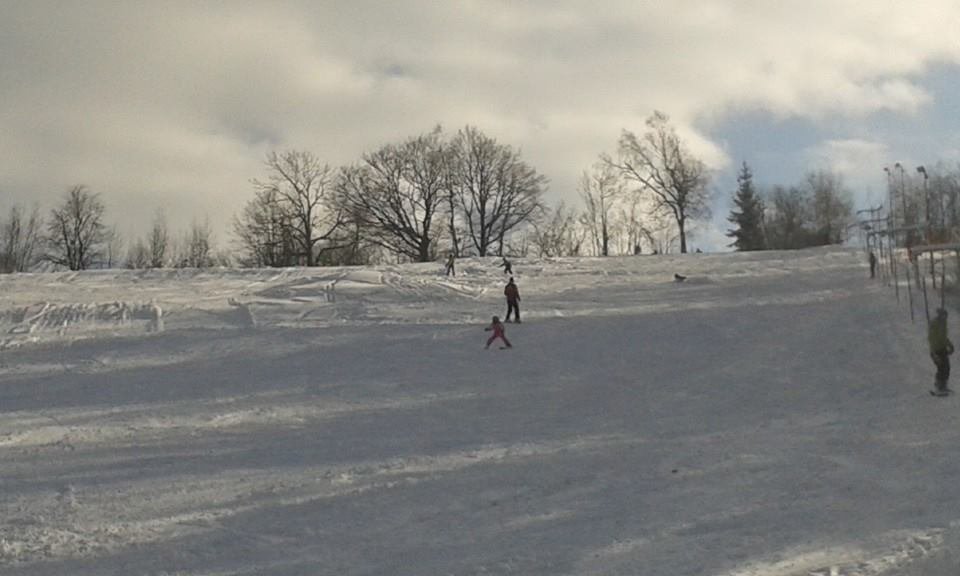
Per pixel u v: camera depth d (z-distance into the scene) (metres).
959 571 8.26
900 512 10.47
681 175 95.81
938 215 46.59
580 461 14.65
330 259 92.31
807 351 25.19
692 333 29.81
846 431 15.56
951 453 13.15
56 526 11.80
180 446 17.27
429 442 16.98
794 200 100.06
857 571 8.49
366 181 91.88
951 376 20.36
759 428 16.66
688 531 10.35
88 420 20.28
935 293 31.06
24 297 40.34
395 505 12.43
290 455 16.17
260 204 90.31
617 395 21.44
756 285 42.00
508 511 11.87
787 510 10.95
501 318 34.72
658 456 14.69
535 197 95.38
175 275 48.97
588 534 10.50
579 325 32.47
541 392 22.23
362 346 29.53
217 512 12.38
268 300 40.06
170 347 30.28
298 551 10.45
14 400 23.08
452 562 9.74
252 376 25.38
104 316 36.34
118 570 9.93
